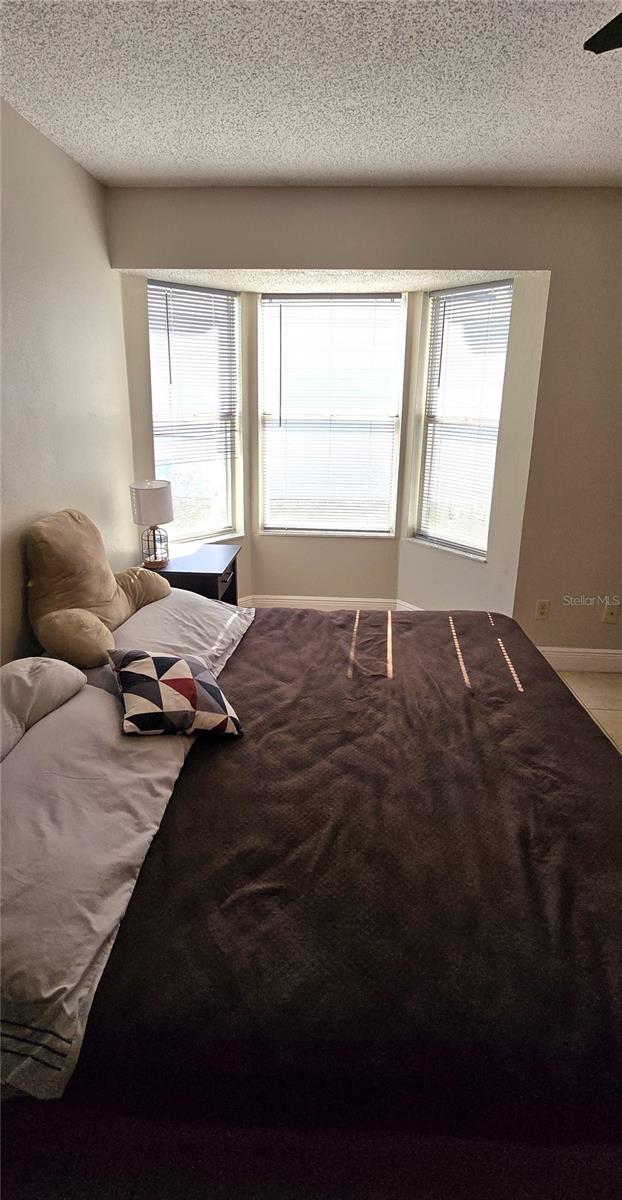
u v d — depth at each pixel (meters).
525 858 1.30
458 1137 0.96
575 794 1.50
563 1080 0.92
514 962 1.06
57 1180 0.99
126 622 2.30
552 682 2.09
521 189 2.87
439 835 1.37
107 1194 0.98
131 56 1.77
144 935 1.11
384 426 3.94
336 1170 0.97
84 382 2.70
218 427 3.88
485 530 3.59
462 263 2.97
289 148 2.45
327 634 2.51
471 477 3.62
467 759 1.64
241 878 1.24
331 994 1.01
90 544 2.29
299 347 3.85
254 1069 0.94
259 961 1.06
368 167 2.65
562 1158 0.95
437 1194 0.97
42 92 1.98
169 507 3.12
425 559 3.95
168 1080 0.94
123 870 1.21
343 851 1.32
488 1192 0.96
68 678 1.62
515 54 1.75
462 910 1.17
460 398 3.59
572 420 3.11
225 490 4.04
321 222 2.96
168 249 2.99
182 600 2.52
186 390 3.64
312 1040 0.95
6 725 1.42
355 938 1.11
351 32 1.65
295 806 1.46
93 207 2.78
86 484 2.74
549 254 2.92
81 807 1.29
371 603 4.23
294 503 4.14
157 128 2.26
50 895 1.09
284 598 4.25
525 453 3.21
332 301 3.74
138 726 1.55
